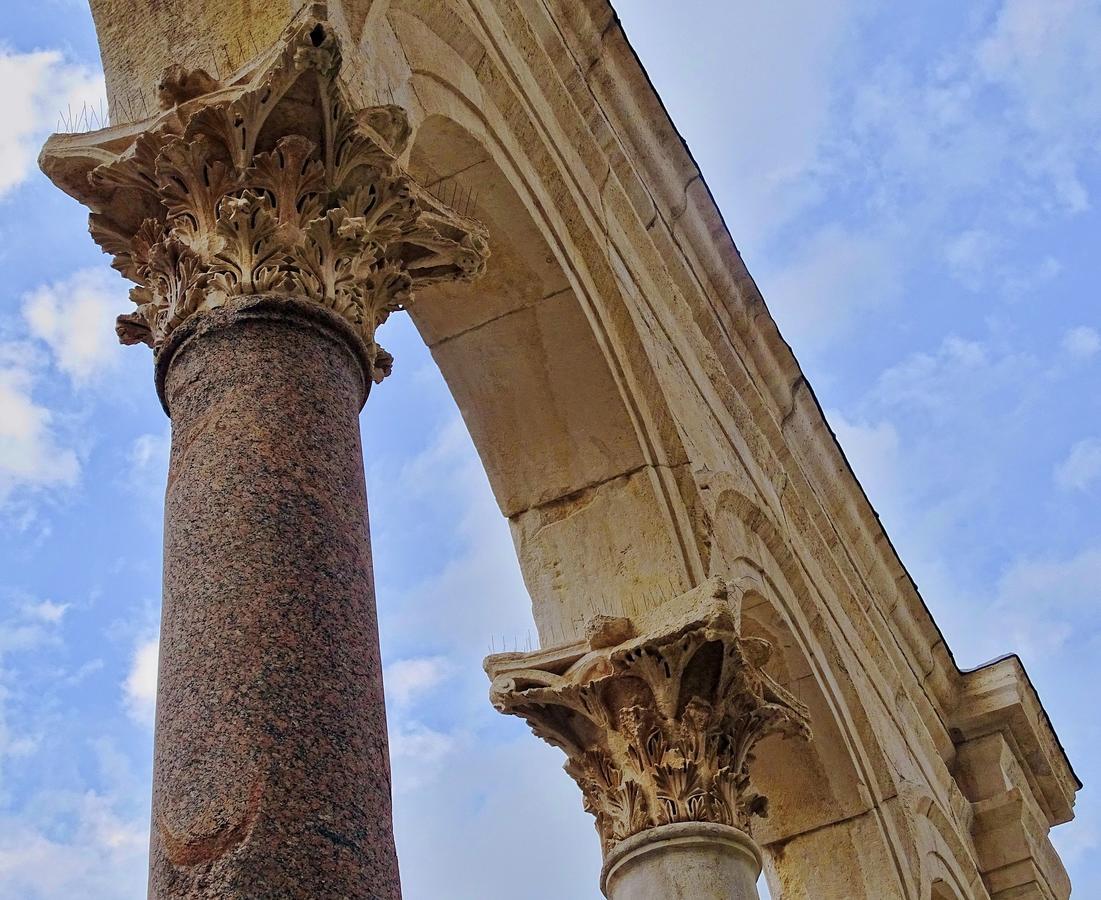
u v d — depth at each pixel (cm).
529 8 1191
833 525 1609
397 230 752
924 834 1516
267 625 576
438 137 1039
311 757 547
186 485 625
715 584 1027
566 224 1163
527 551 1145
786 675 1369
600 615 1041
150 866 534
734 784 1013
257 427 633
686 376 1297
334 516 622
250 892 507
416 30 998
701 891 954
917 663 1791
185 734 552
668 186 1385
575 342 1148
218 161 705
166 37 777
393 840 561
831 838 1376
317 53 693
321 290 694
